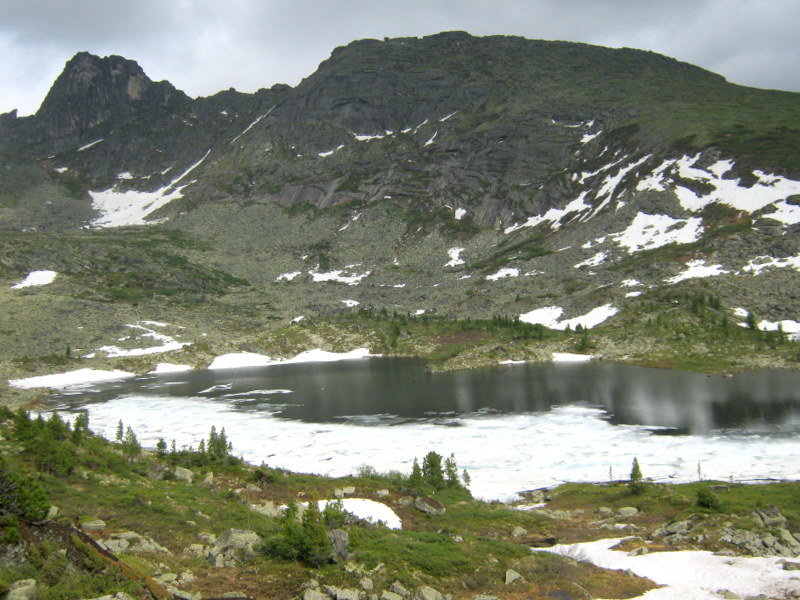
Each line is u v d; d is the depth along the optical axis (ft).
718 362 471.62
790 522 168.25
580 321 640.17
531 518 185.47
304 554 118.73
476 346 598.34
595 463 260.83
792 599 113.60
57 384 521.65
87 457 180.04
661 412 338.75
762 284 611.06
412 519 173.06
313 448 296.92
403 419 353.51
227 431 335.47
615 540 163.22
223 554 117.91
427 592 106.32
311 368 580.30
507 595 117.08
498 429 322.55
